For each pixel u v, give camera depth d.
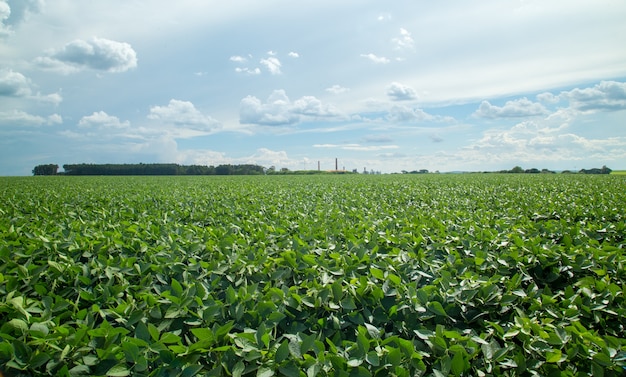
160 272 4.43
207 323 3.34
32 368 2.81
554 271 4.75
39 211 9.97
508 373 3.17
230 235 5.79
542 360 3.25
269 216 8.81
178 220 8.84
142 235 6.01
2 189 22.23
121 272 4.32
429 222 7.05
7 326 3.06
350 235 5.79
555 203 10.91
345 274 4.37
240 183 28.88
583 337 3.29
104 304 3.84
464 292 3.85
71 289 4.18
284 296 3.73
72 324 3.64
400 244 5.40
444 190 18.25
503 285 4.40
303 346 2.96
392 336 3.21
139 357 2.85
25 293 4.16
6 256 4.76
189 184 28.94
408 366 2.94
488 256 4.98
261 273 4.45
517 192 16.28
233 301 3.54
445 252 5.33
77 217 8.88
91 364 2.86
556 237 6.32
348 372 2.82
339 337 3.31
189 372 2.74
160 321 3.58
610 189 17.23
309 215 8.75
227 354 2.96
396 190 18.28
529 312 4.02
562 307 4.00
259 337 3.06
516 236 5.43
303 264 4.57
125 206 11.59
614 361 3.08
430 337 3.21
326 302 3.73
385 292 3.77
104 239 5.45
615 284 4.31
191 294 3.70
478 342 3.31
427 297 3.64
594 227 6.73
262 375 2.71
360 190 18.39
